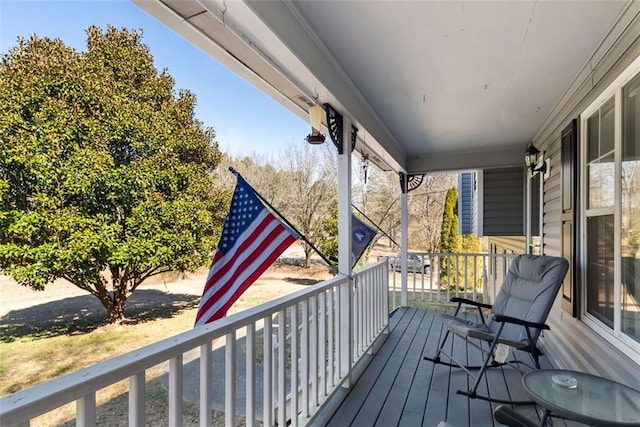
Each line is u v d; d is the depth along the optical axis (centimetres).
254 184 1184
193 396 292
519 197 603
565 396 162
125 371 97
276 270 1094
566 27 203
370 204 1570
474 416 235
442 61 247
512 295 325
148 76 526
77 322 394
